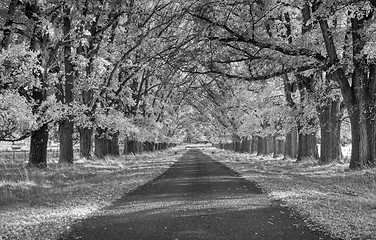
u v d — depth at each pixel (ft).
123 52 92.32
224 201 36.99
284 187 46.55
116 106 95.50
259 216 29.45
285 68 71.15
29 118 48.19
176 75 154.81
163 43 100.63
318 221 27.14
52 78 61.41
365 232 23.72
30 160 65.26
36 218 29.07
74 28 68.18
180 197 40.01
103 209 33.40
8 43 57.72
